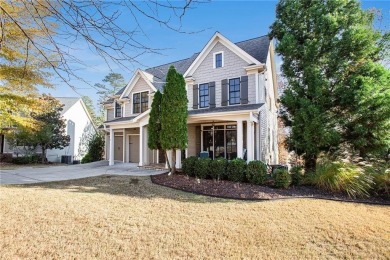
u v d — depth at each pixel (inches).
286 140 431.5
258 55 550.0
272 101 721.6
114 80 1392.7
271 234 185.8
